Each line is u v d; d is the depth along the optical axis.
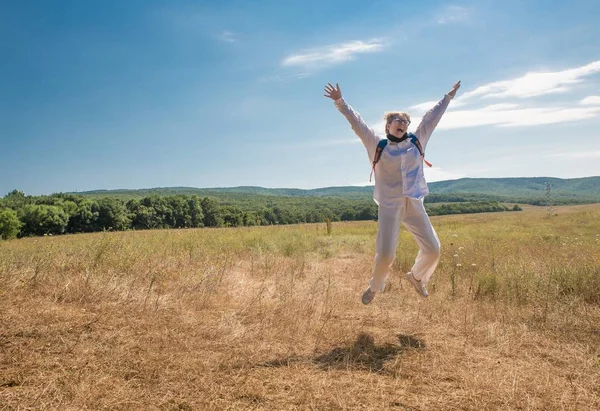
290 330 4.75
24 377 3.27
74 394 3.03
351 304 6.09
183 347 4.08
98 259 7.61
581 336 4.66
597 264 7.19
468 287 7.18
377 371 3.71
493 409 3.04
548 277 6.77
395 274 8.55
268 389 3.30
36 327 4.29
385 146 4.96
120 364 3.60
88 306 5.17
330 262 10.87
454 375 3.62
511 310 5.69
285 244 13.19
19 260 7.36
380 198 5.07
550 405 3.10
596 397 3.23
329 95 5.18
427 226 5.10
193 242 12.10
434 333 4.82
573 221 25.28
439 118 5.24
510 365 3.87
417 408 3.04
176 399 3.09
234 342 4.32
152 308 5.23
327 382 3.43
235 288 6.66
